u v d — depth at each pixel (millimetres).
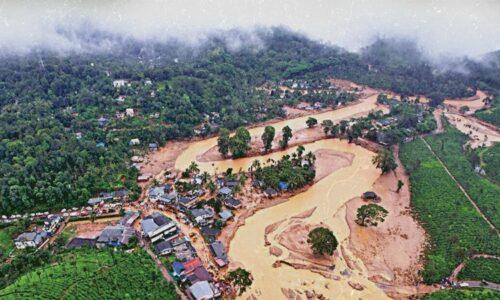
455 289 114500
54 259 120625
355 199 168875
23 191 150250
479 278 119500
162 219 141875
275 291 116062
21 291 103750
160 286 109500
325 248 127312
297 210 160000
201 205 155625
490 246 133375
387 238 141500
